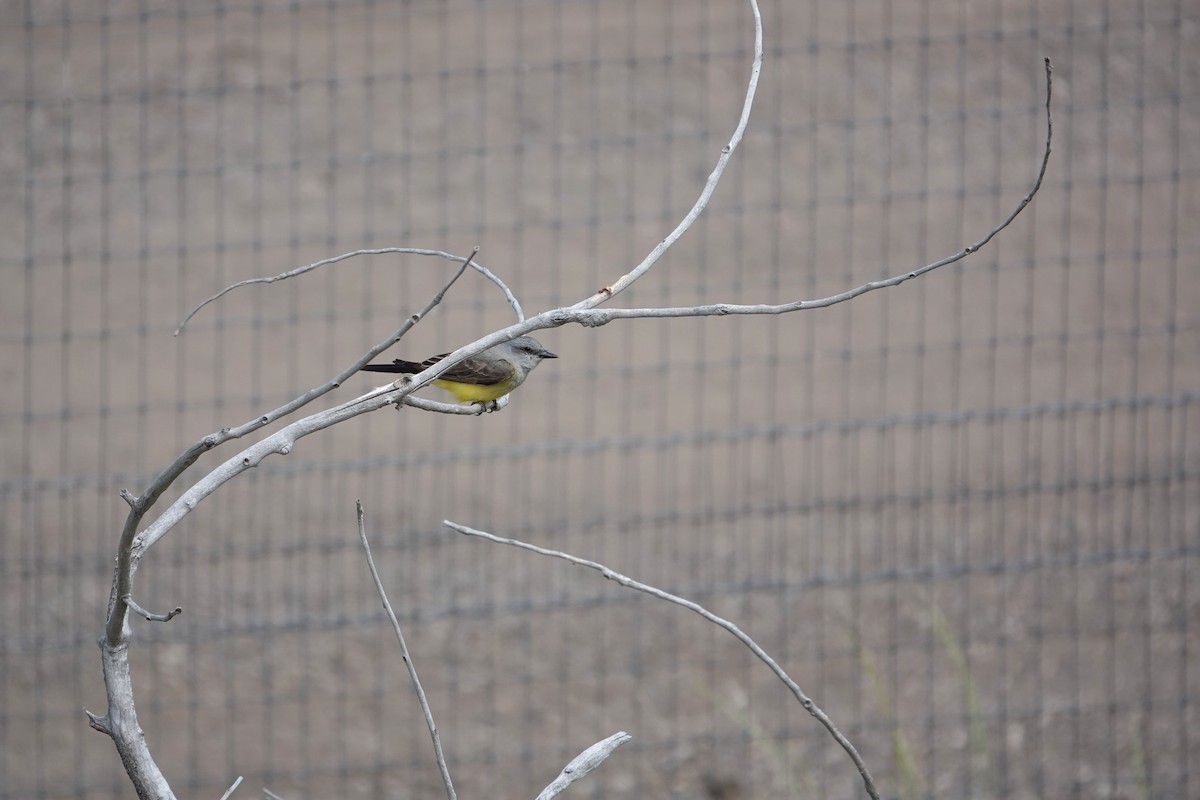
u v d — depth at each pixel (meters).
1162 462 14.05
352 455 14.50
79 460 14.53
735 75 23.56
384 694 11.23
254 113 23.19
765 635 11.75
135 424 15.41
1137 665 11.40
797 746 10.57
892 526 11.17
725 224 20.12
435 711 11.06
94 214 20.59
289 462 14.23
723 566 12.55
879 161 21.50
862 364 16.62
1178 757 10.40
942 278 18.67
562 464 14.48
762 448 14.83
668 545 12.90
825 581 10.25
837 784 10.20
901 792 8.93
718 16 25.11
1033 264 13.05
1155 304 17.95
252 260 19.39
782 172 21.31
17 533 12.84
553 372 14.83
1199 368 16.36
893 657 10.61
